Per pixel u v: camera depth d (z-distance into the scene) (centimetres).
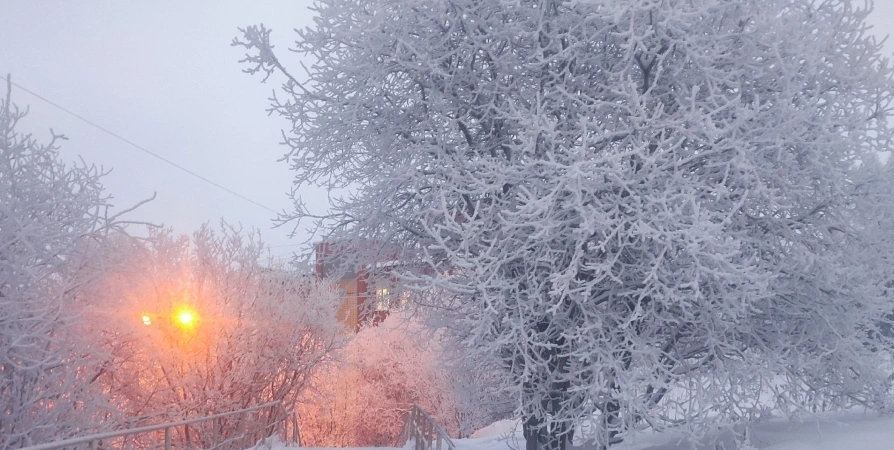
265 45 675
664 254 585
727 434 693
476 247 671
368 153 754
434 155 711
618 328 611
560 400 675
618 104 579
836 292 625
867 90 632
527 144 578
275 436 1288
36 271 664
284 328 1331
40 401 694
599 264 545
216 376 1158
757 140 588
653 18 595
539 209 536
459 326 774
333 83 698
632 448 711
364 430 2269
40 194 673
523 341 629
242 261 1277
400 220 755
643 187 581
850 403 720
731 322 611
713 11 627
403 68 691
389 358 2262
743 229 625
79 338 688
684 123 582
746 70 630
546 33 649
